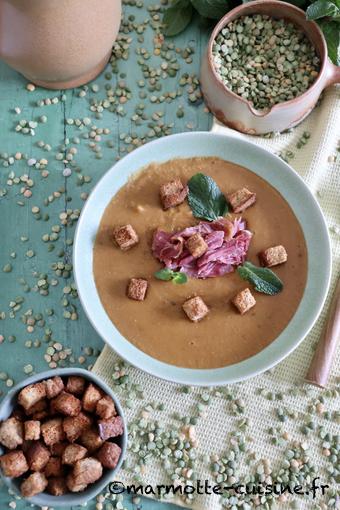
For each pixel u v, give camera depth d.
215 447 0.62
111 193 0.62
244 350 0.60
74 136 0.67
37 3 0.55
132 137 0.67
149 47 0.68
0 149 0.66
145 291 0.60
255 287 0.60
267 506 0.61
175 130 0.67
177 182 0.62
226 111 0.65
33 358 0.63
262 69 0.67
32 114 0.67
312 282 0.61
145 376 0.63
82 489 0.55
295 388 0.63
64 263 0.65
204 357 0.60
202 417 0.62
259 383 0.63
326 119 0.67
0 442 0.55
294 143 0.67
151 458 0.61
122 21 0.69
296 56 0.67
